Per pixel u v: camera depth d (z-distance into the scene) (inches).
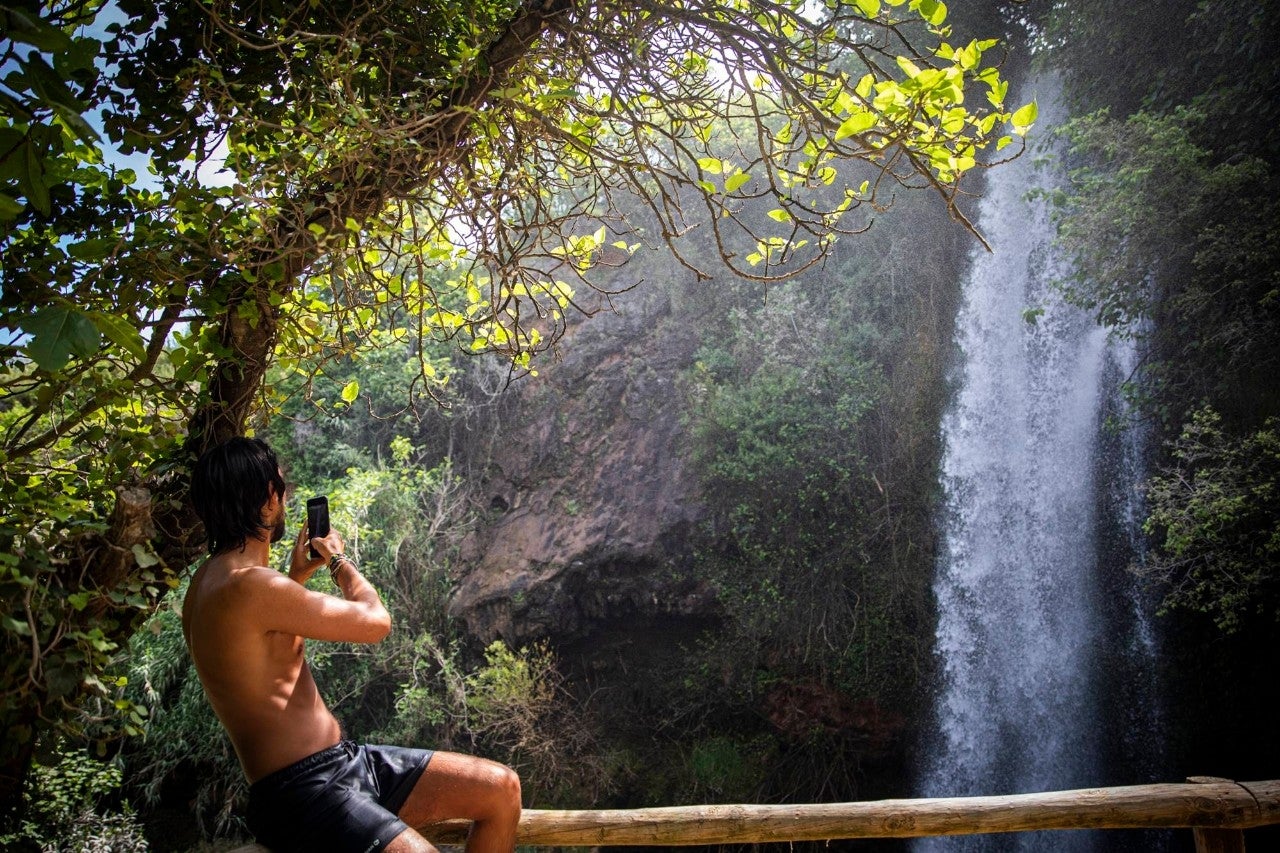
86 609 92.6
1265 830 371.9
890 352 468.4
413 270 152.0
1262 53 316.5
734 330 489.7
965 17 430.0
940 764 429.7
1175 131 314.3
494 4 124.2
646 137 112.1
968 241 455.2
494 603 468.1
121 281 94.4
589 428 494.3
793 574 450.6
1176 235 319.6
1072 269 409.4
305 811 74.2
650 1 99.3
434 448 530.6
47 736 87.3
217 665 74.9
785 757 441.1
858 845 420.5
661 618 481.4
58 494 98.3
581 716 465.7
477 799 84.7
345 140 107.2
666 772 457.4
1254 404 327.3
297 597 75.8
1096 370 402.3
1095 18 384.2
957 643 434.3
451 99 109.7
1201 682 380.2
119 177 102.5
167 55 102.0
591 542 463.2
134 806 431.5
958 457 445.4
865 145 89.6
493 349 139.2
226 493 79.2
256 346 105.3
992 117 90.9
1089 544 402.6
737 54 96.1
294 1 106.0
